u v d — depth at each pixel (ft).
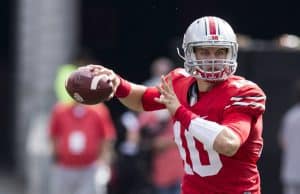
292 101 101.60
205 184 55.11
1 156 176.86
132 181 103.91
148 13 178.60
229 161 54.08
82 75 55.67
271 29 175.63
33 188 120.37
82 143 98.73
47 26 140.77
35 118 140.26
